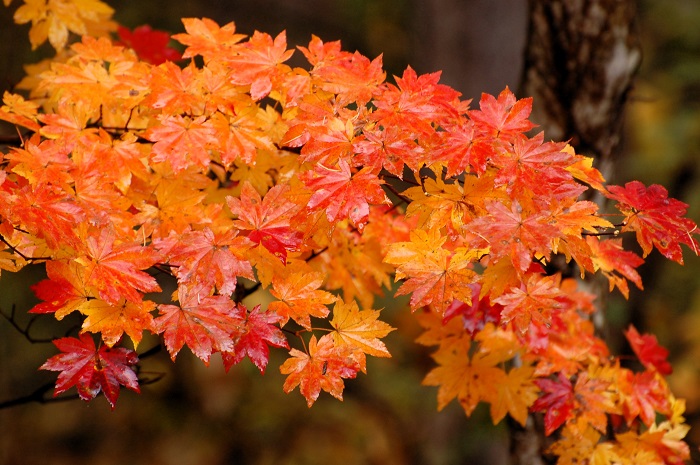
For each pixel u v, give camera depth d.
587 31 2.36
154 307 2.00
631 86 2.39
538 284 2.02
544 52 2.40
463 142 2.00
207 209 2.11
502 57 3.69
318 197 1.98
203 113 2.08
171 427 5.29
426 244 2.01
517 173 1.99
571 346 2.30
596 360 2.30
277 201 2.02
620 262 2.17
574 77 2.38
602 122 2.40
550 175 1.99
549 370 2.28
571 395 2.26
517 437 2.43
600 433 2.37
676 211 2.02
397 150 2.00
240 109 2.08
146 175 2.11
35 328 4.55
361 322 2.04
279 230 2.01
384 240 2.20
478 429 4.43
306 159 2.01
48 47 3.92
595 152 2.42
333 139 2.01
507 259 2.01
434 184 2.01
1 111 2.09
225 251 2.00
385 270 2.22
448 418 5.22
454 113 2.04
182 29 5.12
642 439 2.30
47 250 2.03
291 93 2.07
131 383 2.00
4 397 4.75
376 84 2.06
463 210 2.01
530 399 2.26
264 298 3.93
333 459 5.19
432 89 2.05
